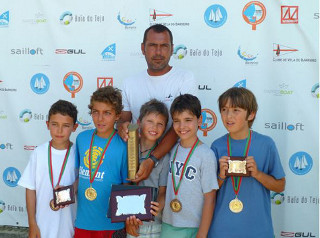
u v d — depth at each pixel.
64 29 3.63
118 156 2.62
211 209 2.45
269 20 3.37
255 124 3.45
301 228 3.47
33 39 3.69
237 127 2.46
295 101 3.40
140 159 2.73
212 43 3.46
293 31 3.35
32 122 3.77
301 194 3.45
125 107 2.98
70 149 2.78
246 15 3.40
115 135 2.69
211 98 3.51
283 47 3.38
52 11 3.63
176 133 2.67
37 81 3.72
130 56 3.57
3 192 3.86
